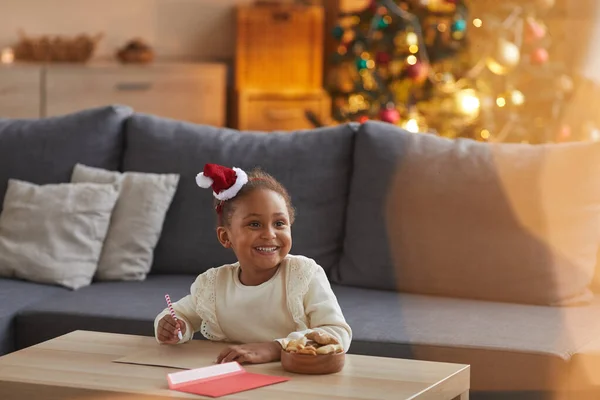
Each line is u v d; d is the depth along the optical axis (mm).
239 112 6906
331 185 3484
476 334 2723
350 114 5285
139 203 3520
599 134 4961
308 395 1894
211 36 7410
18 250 3449
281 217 2287
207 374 2012
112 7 7277
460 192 3252
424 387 1958
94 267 3457
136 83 6746
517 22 4996
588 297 3148
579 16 5074
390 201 3332
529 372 2586
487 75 5109
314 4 7281
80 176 3662
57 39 6852
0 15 7117
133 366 2119
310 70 7070
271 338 2328
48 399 1987
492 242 3189
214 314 2369
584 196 3170
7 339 2977
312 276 2322
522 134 4988
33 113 6633
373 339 2711
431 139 3416
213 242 3510
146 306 3035
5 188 3709
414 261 3262
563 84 5012
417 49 5297
